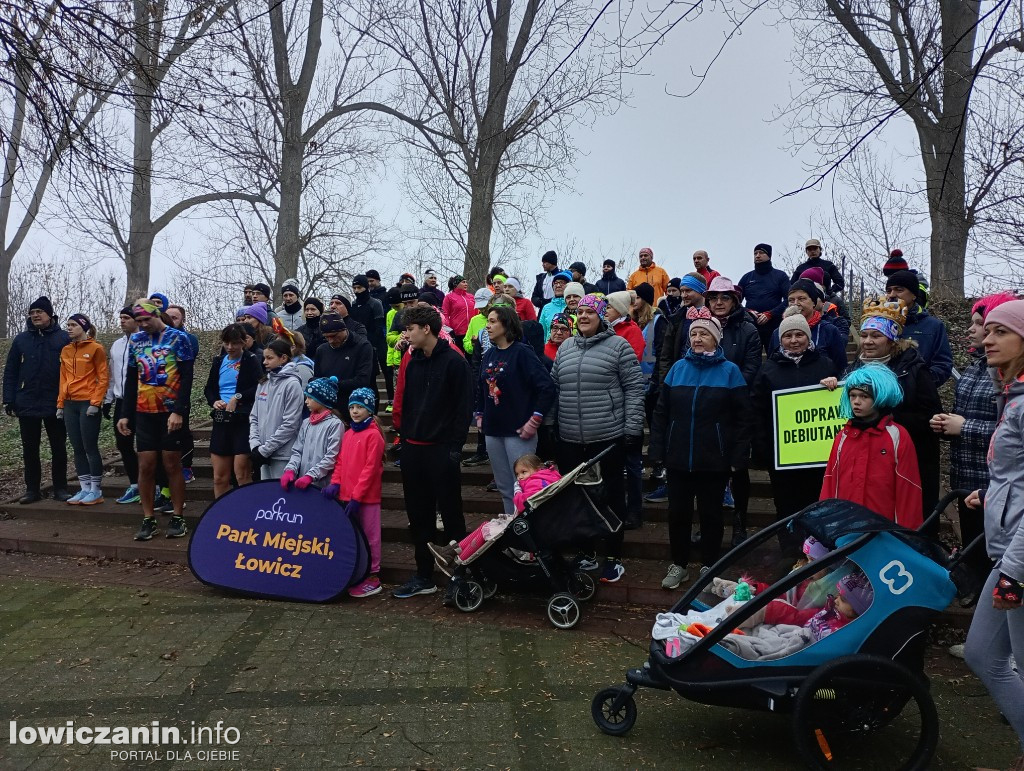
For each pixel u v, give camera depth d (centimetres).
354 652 458
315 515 561
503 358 571
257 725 373
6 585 591
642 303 772
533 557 514
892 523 338
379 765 337
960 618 480
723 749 351
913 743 354
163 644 472
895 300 498
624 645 467
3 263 2278
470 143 1262
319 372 719
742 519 574
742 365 591
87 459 782
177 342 679
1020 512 296
